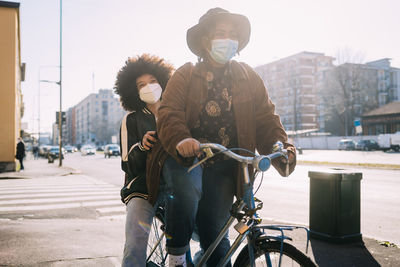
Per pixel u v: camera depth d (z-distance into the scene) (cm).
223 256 218
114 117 14412
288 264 171
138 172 225
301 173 1600
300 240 456
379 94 7350
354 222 448
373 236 507
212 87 218
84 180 1428
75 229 518
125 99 256
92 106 14150
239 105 216
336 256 390
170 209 203
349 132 6344
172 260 204
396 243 448
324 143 5675
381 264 365
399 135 3947
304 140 6034
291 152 196
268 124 223
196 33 222
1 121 1852
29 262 356
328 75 6122
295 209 726
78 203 825
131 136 229
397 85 7656
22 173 1730
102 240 452
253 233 185
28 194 981
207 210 220
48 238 456
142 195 220
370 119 5619
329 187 446
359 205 454
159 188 219
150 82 252
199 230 224
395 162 2255
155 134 208
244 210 192
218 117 217
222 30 215
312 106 8238
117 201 856
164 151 207
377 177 1380
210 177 219
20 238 452
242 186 205
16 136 2059
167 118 196
